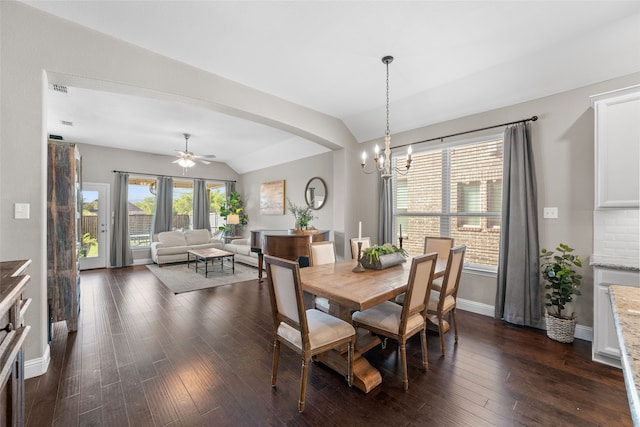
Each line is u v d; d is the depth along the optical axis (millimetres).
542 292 2938
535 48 2551
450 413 1718
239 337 2775
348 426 1612
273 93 3471
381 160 2836
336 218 4711
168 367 2219
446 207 3793
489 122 3354
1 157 1937
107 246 6234
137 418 1672
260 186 7473
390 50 2576
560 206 2844
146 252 6812
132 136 5465
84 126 4820
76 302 2893
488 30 2297
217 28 2270
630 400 543
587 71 2623
